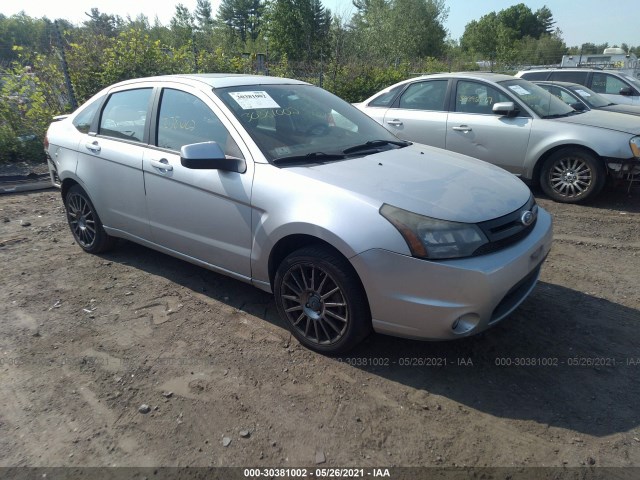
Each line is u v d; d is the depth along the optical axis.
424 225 2.69
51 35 9.43
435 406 2.72
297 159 3.32
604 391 2.83
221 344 3.31
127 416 2.67
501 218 2.88
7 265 4.57
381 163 3.39
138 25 10.99
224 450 2.44
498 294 2.70
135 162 3.95
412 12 36.44
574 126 6.19
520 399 2.77
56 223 5.76
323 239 2.88
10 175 7.55
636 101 11.17
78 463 2.37
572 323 3.52
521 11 76.44
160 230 3.94
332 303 3.01
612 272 4.36
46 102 9.23
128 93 4.25
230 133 3.43
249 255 3.33
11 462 2.38
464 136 6.87
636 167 5.90
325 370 3.04
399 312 2.76
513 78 7.11
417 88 7.39
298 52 35.75
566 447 2.43
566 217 5.89
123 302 3.88
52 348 3.28
